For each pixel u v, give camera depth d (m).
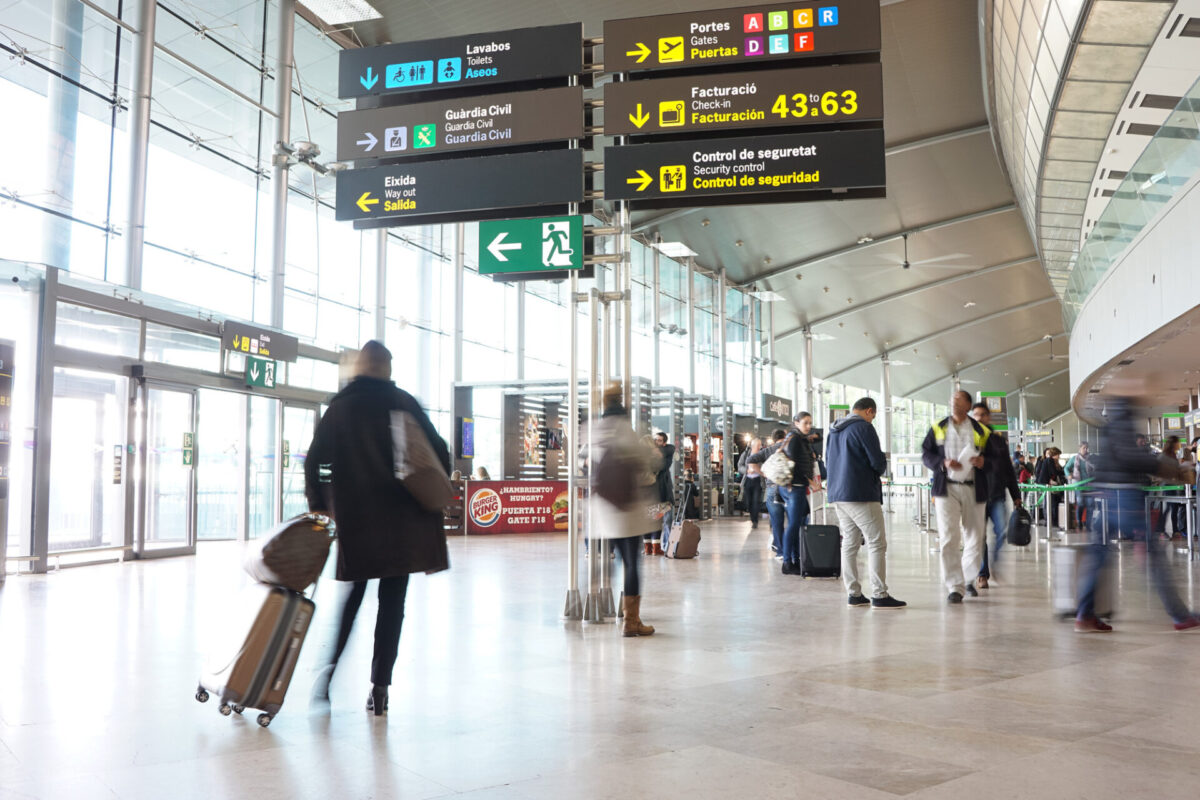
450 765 2.91
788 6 6.54
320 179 17.34
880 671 4.37
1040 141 18.27
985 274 35.31
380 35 16.03
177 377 12.30
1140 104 16.16
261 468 15.14
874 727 3.33
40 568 9.53
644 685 4.09
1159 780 2.69
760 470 11.49
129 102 12.96
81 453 11.16
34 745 3.15
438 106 6.75
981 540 7.41
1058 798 2.54
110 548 10.68
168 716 3.57
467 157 6.73
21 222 11.97
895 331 41.78
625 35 6.64
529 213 6.75
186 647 5.09
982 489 7.35
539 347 24.59
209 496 14.33
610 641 5.28
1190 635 5.42
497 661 4.68
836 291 34.59
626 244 6.80
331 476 3.70
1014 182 24.03
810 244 29.12
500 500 17.27
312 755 3.04
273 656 3.42
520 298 23.25
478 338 22.12
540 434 20.00
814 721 3.42
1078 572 5.67
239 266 15.66
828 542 8.77
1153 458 5.75
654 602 7.04
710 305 31.52
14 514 9.63
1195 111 10.54
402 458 3.60
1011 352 48.53
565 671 4.42
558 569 9.80
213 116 15.11
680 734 3.26
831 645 5.11
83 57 12.69
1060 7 13.73
